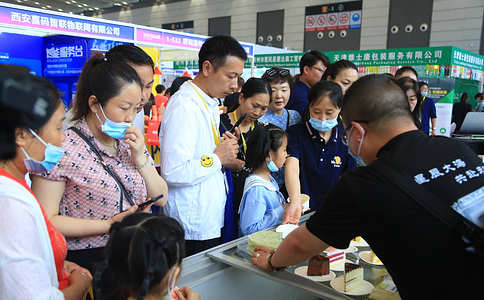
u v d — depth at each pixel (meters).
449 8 12.01
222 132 2.02
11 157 0.77
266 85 2.14
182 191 1.61
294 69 8.97
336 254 1.24
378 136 0.97
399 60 6.97
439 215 0.79
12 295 0.73
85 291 1.03
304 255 1.02
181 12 17.39
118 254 0.73
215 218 1.67
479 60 7.73
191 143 1.55
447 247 0.79
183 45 4.67
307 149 2.02
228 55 1.59
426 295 0.82
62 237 0.97
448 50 6.37
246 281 1.28
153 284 0.74
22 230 0.75
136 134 1.26
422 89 4.97
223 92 1.67
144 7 18.38
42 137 0.82
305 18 14.55
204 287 1.14
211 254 1.27
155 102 4.18
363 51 7.48
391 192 0.82
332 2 13.96
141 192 1.32
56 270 0.93
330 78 2.47
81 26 3.62
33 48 4.36
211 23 16.67
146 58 1.51
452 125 6.37
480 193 0.81
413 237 0.80
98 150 1.23
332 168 2.05
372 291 1.06
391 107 0.94
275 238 1.31
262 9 15.37
